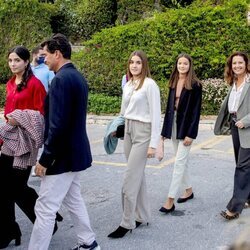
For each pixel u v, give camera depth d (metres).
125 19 17.61
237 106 4.64
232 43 12.42
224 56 12.38
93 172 6.75
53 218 3.57
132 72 4.26
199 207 5.13
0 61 15.34
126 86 4.39
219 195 5.56
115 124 4.41
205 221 4.71
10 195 3.99
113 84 13.22
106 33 13.58
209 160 7.44
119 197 5.57
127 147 4.32
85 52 13.92
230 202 4.70
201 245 4.15
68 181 3.58
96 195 5.65
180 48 12.69
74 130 3.49
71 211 3.80
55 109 3.36
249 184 4.65
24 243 4.22
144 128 4.19
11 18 15.53
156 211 5.02
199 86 4.83
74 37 18.03
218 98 11.78
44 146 3.46
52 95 3.38
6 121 3.96
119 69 13.24
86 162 3.60
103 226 4.63
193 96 4.82
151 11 17.39
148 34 13.04
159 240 4.26
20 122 3.80
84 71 13.56
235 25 12.41
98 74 13.44
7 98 4.15
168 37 12.86
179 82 4.89
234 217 4.69
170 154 7.87
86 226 3.83
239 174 4.65
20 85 4.03
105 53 13.48
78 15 17.86
